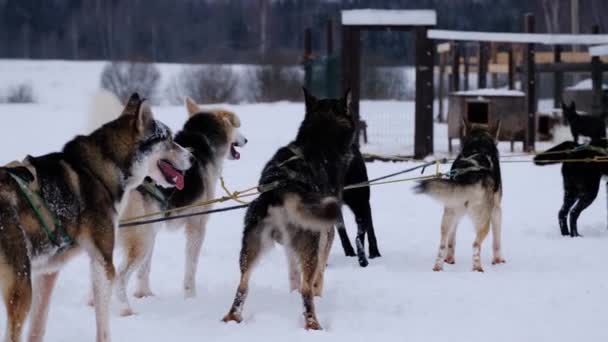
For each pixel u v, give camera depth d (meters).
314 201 5.90
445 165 16.42
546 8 48.72
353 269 8.38
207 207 7.45
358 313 6.64
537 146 19.94
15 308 4.83
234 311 6.27
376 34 49.09
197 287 7.60
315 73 22.98
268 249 6.30
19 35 69.69
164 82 40.72
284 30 71.25
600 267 8.49
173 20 73.38
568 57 24.95
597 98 19.22
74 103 36.12
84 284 7.46
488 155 8.56
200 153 7.52
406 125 26.59
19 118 26.84
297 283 7.34
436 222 11.27
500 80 36.44
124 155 5.64
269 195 6.18
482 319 6.48
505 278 7.97
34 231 5.04
